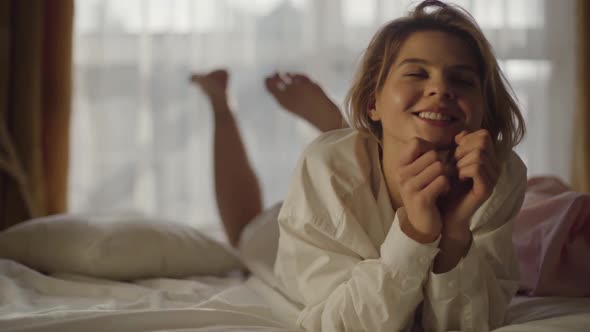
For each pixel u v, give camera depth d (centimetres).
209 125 246
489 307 92
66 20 234
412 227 84
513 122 108
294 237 102
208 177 246
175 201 245
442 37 97
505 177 98
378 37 109
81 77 244
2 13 225
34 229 147
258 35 249
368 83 109
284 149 249
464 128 94
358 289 88
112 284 134
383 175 103
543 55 253
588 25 245
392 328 88
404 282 85
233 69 247
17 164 221
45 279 129
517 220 133
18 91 227
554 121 254
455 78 96
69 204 240
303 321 96
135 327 90
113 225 147
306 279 99
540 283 121
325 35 249
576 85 247
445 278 86
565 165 254
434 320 92
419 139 85
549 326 82
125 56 244
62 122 234
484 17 250
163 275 146
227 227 193
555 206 130
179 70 246
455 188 88
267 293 122
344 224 96
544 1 253
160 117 245
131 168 245
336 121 178
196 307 106
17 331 84
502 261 97
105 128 243
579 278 121
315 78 248
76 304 115
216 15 246
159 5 244
